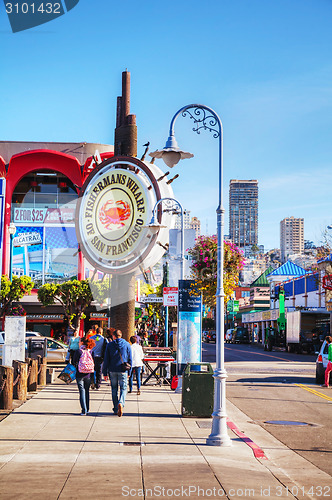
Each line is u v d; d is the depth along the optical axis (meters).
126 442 10.84
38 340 30.33
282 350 57.88
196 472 8.57
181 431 12.24
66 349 30.59
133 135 21.05
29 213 59.59
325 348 23.89
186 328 19.66
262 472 8.96
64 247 59.25
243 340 89.75
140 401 17.02
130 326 20.50
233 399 18.67
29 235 59.31
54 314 55.66
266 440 12.09
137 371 18.72
